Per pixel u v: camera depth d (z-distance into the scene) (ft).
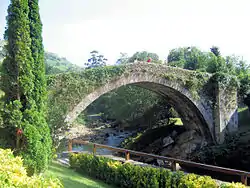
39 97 25.41
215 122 63.77
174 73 58.29
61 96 40.86
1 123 23.36
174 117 86.38
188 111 67.67
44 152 24.38
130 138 83.56
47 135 25.71
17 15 24.40
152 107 88.38
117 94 108.37
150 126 86.99
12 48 24.22
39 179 11.91
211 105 64.28
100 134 97.09
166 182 25.36
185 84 59.98
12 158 14.43
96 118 131.23
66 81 41.93
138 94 88.33
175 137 73.82
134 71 51.72
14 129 23.81
